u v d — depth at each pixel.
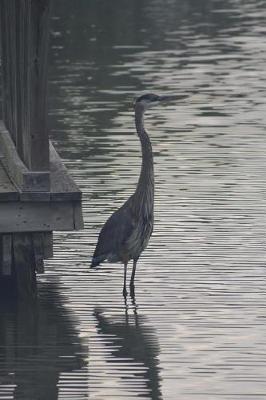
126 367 12.52
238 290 14.80
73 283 15.27
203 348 12.95
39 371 12.45
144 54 33.44
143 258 16.08
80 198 14.36
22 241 14.66
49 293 14.96
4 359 12.83
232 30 37.88
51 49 34.31
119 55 33.28
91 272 15.69
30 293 14.74
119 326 13.73
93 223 17.70
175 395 11.70
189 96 27.97
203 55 33.38
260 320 13.77
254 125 24.73
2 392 11.87
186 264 15.79
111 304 14.47
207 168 21.02
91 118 25.48
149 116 25.92
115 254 14.66
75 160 21.62
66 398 11.66
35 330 13.73
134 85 29.08
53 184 14.73
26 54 14.77
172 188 19.64
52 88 28.83
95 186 19.73
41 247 14.68
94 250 16.45
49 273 15.66
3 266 14.73
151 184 14.66
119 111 26.16
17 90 16.14
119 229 14.58
